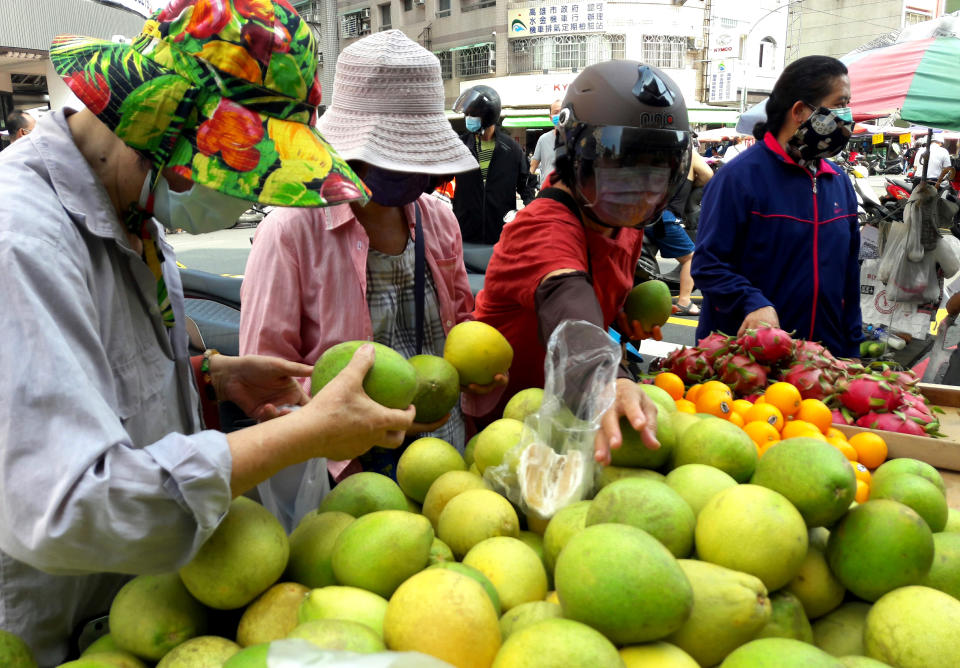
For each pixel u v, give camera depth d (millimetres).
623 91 1924
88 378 1063
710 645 1142
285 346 2184
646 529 1302
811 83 3076
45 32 9562
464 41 40781
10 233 1038
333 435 1198
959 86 4785
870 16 49750
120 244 1262
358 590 1248
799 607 1242
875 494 1590
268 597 1255
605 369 1575
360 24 45094
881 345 6441
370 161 1974
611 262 2312
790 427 2234
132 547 1022
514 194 6762
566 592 1128
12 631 1278
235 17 1128
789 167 3283
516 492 1661
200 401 1796
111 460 1001
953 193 6453
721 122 33125
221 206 1260
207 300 3373
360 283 2217
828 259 3316
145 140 1132
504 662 1024
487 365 1987
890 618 1173
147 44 1142
